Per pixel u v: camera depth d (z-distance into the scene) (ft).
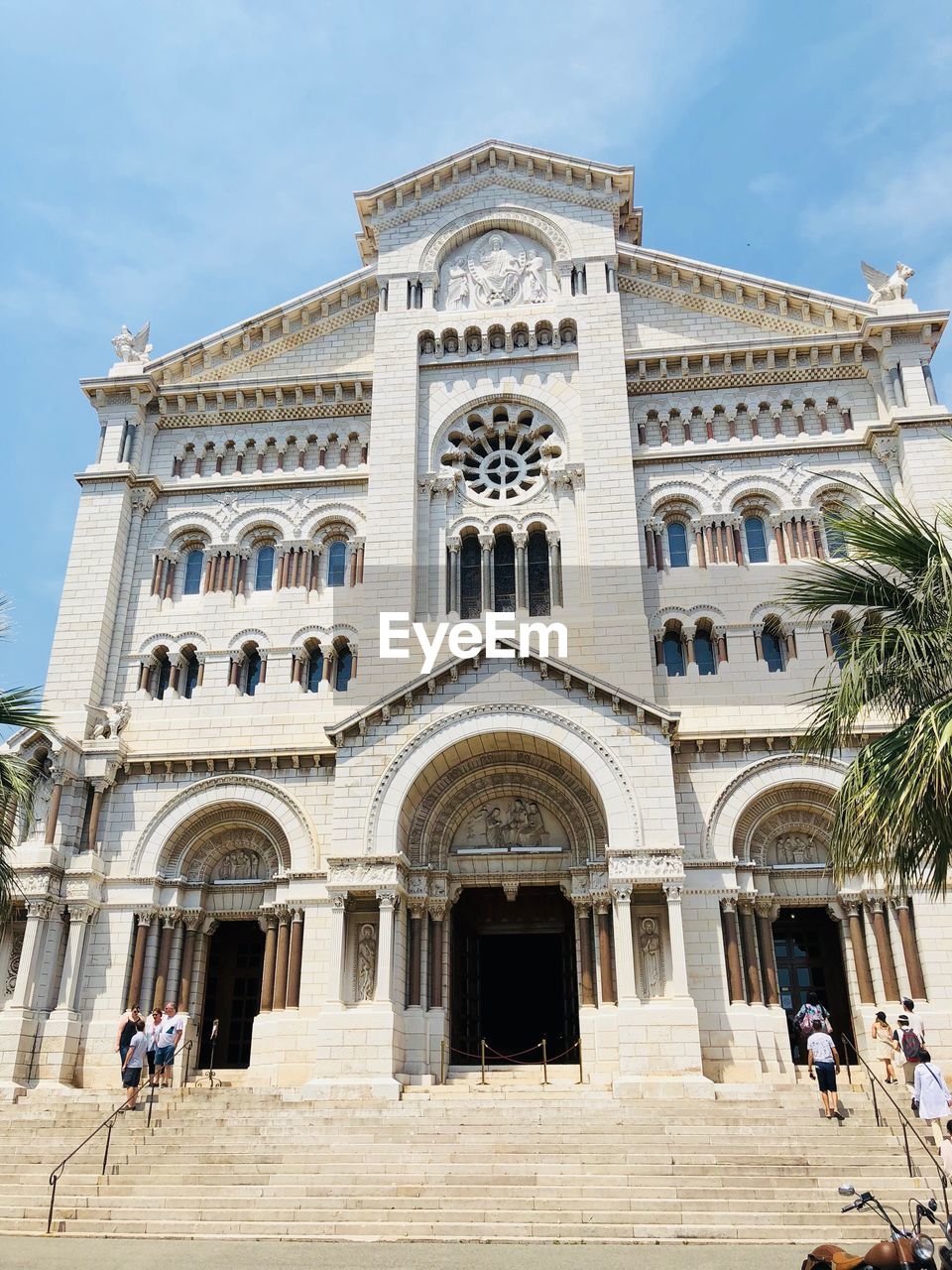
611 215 145.28
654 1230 63.67
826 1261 45.01
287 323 148.05
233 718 126.11
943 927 104.58
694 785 114.62
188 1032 114.62
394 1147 78.43
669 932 102.89
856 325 135.74
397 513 130.93
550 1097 97.55
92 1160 79.00
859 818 63.98
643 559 128.06
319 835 117.80
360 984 107.04
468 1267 55.62
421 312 143.13
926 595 63.57
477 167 151.12
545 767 115.85
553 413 136.46
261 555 138.10
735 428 134.82
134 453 140.77
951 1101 69.36
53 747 120.06
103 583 132.05
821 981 115.34
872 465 129.80
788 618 122.62
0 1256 59.57
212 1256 59.21
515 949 142.20
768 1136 78.84
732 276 139.85
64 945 114.21
